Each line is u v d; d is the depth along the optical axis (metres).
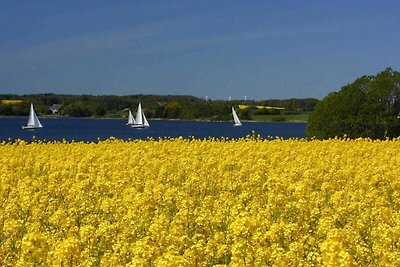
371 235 13.43
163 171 22.08
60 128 109.19
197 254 11.15
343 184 21.12
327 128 53.62
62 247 10.75
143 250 10.99
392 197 19.02
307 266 10.77
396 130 52.75
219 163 25.08
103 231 12.57
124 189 18.67
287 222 14.82
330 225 13.17
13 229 13.10
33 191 18.30
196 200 18.11
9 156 28.12
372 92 52.72
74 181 20.22
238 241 11.63
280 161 27.03
